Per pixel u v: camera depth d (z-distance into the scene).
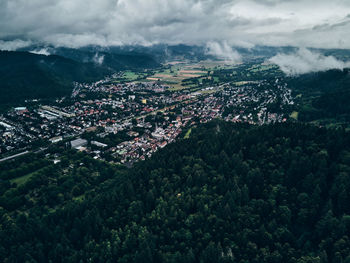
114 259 173.62
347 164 187.50
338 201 167.12
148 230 185.25
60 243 186.38
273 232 165.00
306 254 151.75
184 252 168.25
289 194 183.88
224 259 154.88
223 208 180.12
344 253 139.38
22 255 176.50
